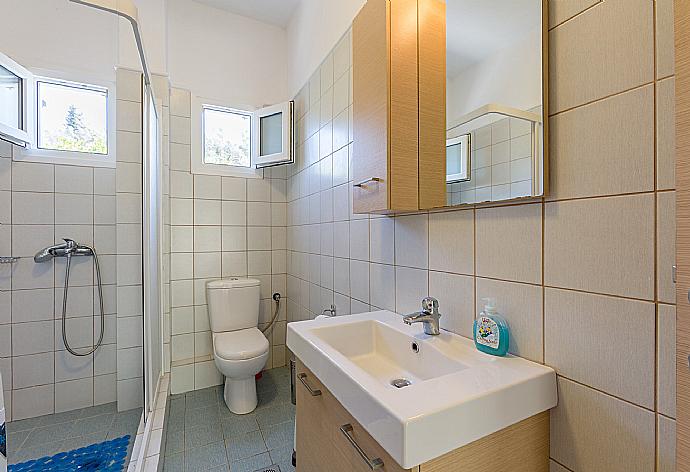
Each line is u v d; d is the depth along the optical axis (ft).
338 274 6.04
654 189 2.00
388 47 3.71
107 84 6.34
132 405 6.31
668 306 1.95
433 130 3.66
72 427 5.64
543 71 2.58
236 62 8.49
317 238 6.99
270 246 8.86
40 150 6.01
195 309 7.90
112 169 6.47
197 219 7.97
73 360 6.14
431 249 3.85
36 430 5.54
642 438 2.06
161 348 7.31
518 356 2.84
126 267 6.41
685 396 1.58
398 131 3.73
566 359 2.49
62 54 6.01
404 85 3.78
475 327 3.10
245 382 6.65
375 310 4.92
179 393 7.54
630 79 2.11
